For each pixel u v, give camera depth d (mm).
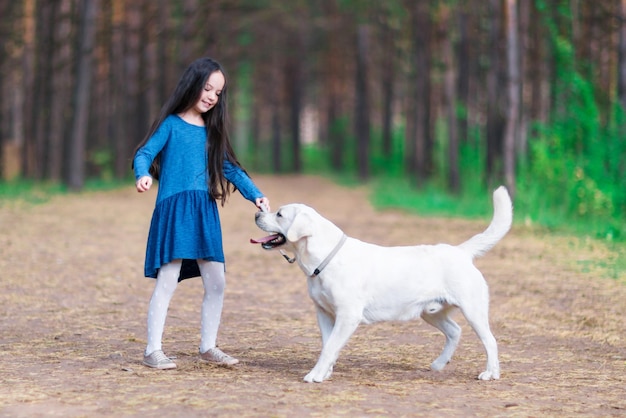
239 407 4262
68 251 11281
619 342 6449
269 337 6496
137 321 7066
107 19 27250
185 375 5074
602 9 18109
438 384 5000
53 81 26203
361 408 4309
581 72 18859
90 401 4371
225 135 5523
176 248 5262
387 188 28719
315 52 44844
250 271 10195
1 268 9570
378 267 5031
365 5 32094
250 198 5566
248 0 33625
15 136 38656
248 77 46062
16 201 18766
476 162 23656
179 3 29188
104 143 32500
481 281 5129
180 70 29438
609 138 15484
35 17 26281
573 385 5047
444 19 24141
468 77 25312
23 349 5836
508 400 4605
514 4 17219
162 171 5469
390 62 37188
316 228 4969
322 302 5070
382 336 6566
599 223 14625
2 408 4203
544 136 18844
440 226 15484
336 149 45500
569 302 8102
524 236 13391
